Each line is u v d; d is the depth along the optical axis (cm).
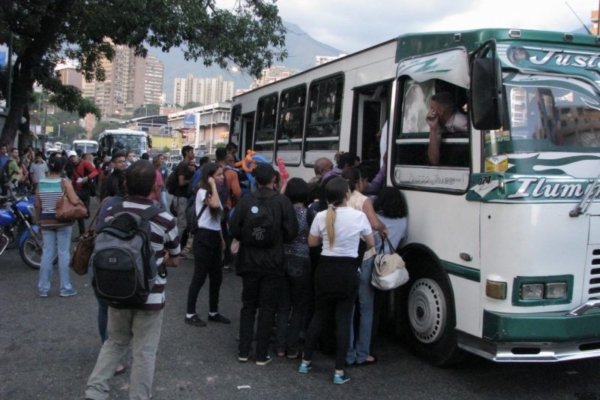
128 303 354
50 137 9294
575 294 430
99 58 2089
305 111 879
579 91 457
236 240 525
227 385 468
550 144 437
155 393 447
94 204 2062
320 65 830
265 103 1113
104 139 2930
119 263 346
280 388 465
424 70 517
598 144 454
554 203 424
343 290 468
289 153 948
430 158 509
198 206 610
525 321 410
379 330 624
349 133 717
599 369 525
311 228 494
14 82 1691
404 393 462
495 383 487
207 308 693
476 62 420
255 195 511
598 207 438
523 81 443
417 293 531
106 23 1509
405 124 555
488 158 439
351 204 514
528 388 477
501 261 423
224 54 1595
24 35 1641
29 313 645
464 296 461
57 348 536
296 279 529
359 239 475
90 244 473
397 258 503
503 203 423
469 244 455
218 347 559
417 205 524
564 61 457
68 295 720
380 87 659
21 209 883
